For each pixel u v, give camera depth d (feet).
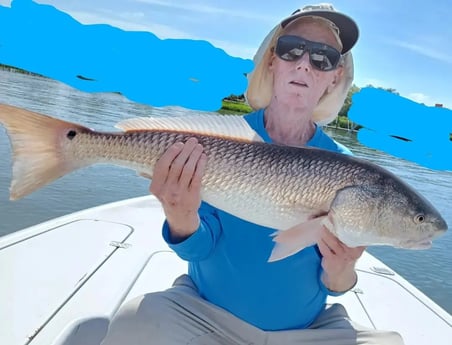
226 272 2.44
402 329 3.19
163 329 2.19
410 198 2.22
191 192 2.08
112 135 2.17
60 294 2.99
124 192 8.64
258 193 2.19
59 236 3.95
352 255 2.31
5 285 3.00
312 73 2.60
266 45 2.95
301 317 2.52
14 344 2.44
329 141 2.87
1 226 6.76
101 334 2.54
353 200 2.19
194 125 2.20
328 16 2.72
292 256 2.39
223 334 2.37
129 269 3.48
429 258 7.93
